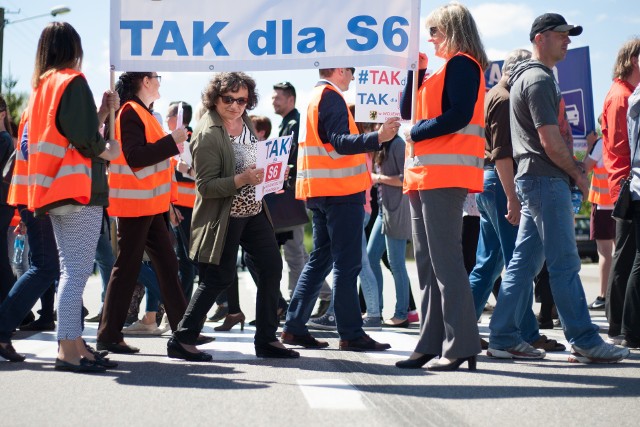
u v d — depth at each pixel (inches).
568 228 285.3
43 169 259.1
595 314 448.1
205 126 289.9
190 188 399.9
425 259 275.3
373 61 292.0
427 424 198.4
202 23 297.3
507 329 297.7
